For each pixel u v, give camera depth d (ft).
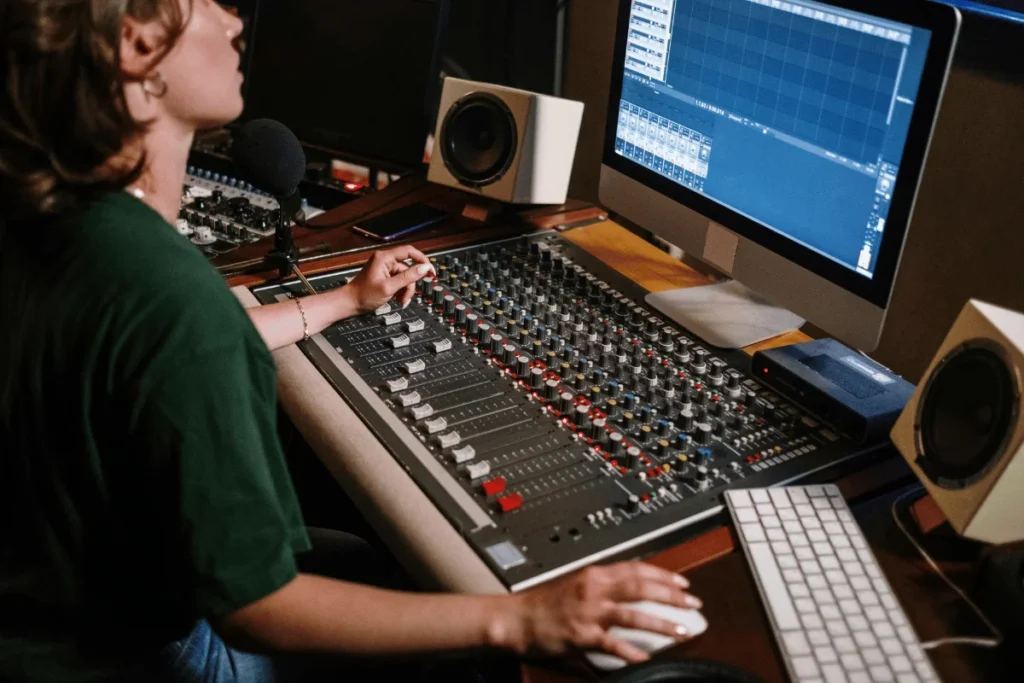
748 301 5.37
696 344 5.00
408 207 6.48
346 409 4.34
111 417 2.93
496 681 5.46
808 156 4.52
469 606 3.18
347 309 4.99
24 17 2.76
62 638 3.37
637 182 5.77
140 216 3.07
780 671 3.18
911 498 4.00
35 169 2.97
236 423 2.98
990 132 4.45
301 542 3.25
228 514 2.95
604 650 3.10
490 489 3.82
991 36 4.34
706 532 3.75
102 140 2.97
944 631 3.37
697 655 3.24
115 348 2.86
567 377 4.58
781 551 3.59
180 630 3.46
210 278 3.04
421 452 4.06
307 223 6.25
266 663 4.19
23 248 3.01
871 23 4.08
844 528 3.72
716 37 4.92
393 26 6.88
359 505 3.91
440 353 4.80
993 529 3.51
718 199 5.16
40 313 2.92
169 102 3.34
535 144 6.17
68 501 3.11
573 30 6.94
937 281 4.90
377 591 3.22
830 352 4.73
